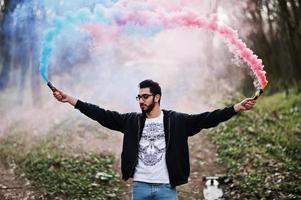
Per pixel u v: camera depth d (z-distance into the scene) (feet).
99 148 29.99
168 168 12.82
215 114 13.08
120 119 13.65
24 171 24.77
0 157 26.22
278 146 31.30
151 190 12.78
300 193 22.93
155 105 13.33
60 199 22.15
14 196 21.94
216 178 25.36
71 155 28.04
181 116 13.32
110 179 25.07
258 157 29.19
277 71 41.88
